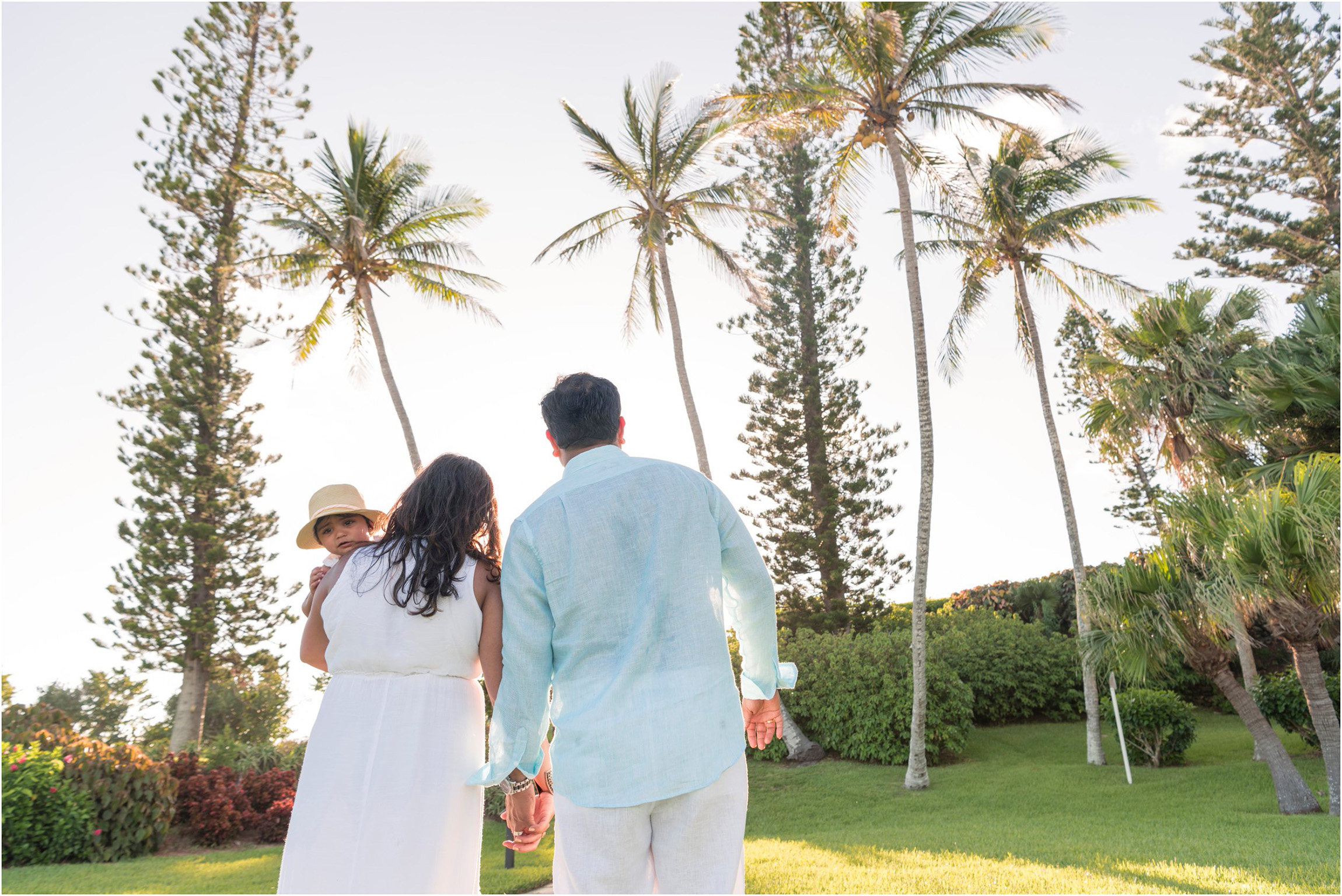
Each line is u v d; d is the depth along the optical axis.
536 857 8.59
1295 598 8.30
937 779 13.66
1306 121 22.33
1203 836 7.80
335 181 18.19
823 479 23.36
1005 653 18.02
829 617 22.36
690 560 1.64
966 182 15.41
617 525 1.63
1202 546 8.91
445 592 1.91
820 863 7.41
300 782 1.84
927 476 13.99
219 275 22.34
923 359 14.19
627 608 1.59
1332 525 7.65
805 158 24.39
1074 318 23.77
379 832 1.74
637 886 1.49
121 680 26.20
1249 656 14.67
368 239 18.52
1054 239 15.26
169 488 21.64
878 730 15.33
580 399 1.82
